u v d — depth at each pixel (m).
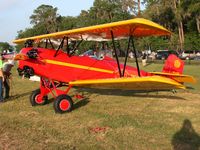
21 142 5.89
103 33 9.31
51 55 9.05
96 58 9.72
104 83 8.61
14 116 8.00
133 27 8.47
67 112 8.38
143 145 5.75
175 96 10.66
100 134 6.41
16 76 17.95
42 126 7.02
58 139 6.09
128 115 7.96
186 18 52.53
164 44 43.97
